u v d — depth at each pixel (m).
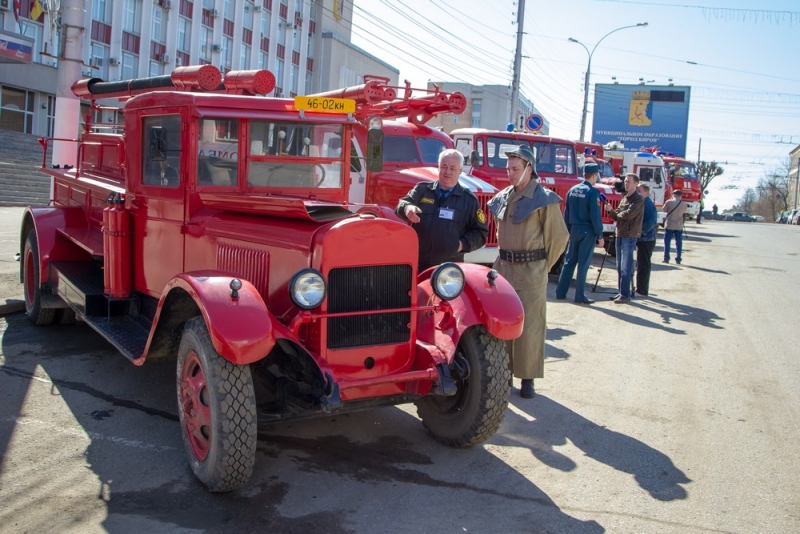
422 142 9.78
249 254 4.39
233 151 4.86
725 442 4.90
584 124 31.53
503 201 5.59
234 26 33.50
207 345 3.75
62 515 3.49
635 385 6.17
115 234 5.40
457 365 4.38
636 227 10.11
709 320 9.17
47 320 6.90
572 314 9.19
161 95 4.92
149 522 3.46
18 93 25.94
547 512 3.78
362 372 4.13
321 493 3.87
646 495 4.04
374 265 4.12
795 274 14.54
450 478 4.15
